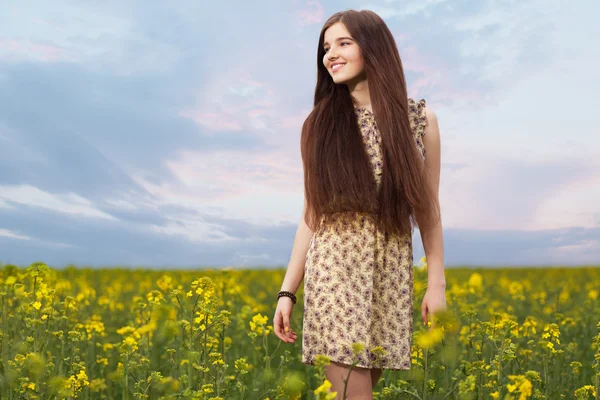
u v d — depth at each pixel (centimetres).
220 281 578
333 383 288
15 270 410
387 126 295
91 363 494
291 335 314
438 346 354
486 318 641
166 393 329
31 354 354
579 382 482
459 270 1747
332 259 290
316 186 295
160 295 449
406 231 300
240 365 360
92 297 789
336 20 312
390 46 308
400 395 348
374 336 292
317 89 324
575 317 691
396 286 296
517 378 267
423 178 305
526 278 1445
